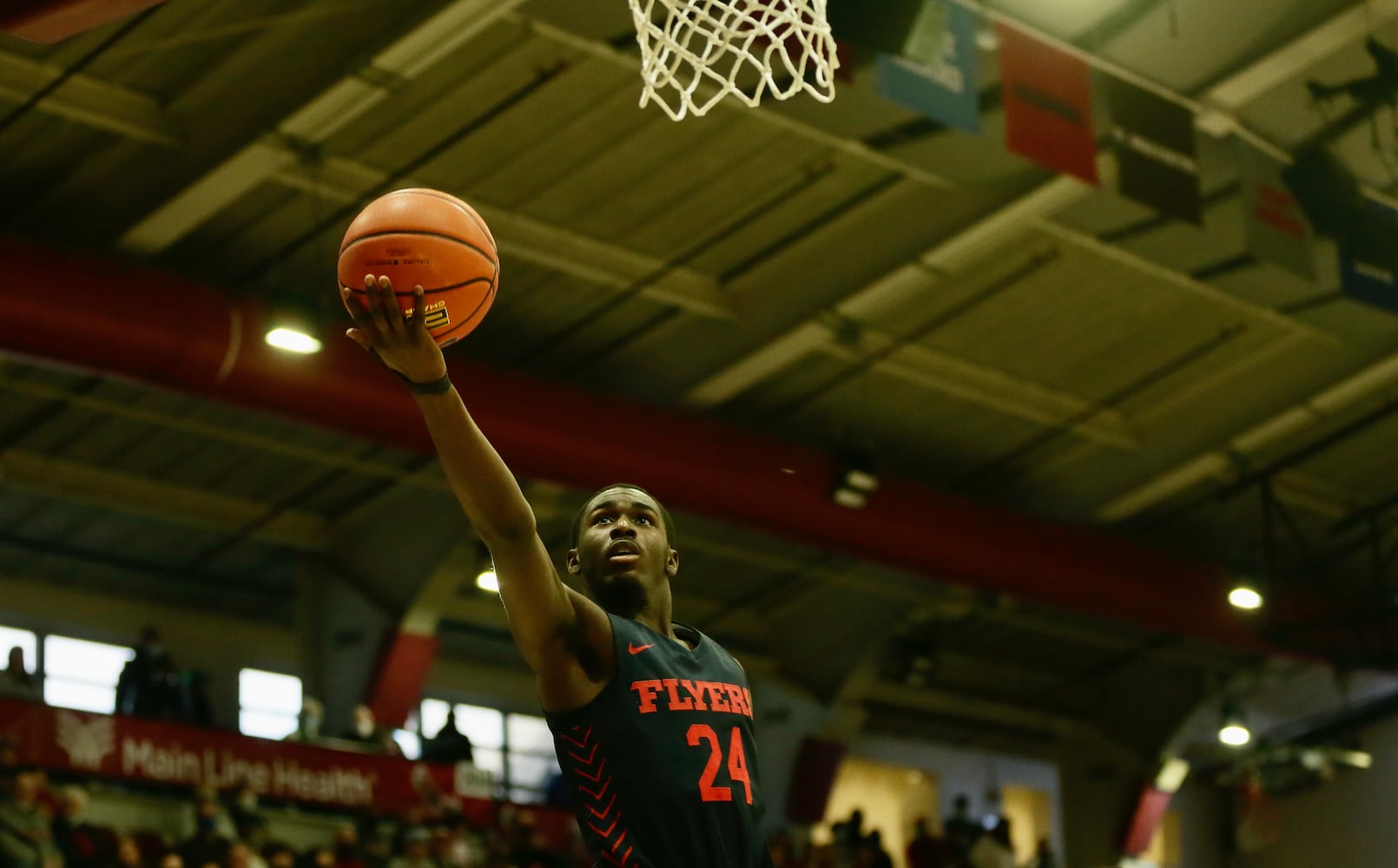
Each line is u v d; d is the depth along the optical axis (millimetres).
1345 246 16594
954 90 13781
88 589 22094
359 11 14164
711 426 19016
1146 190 15234
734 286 18875
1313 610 24516
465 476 3764
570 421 17938
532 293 18281
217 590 22906
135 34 14523
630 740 3924
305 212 16766
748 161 16844
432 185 16641
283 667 23453
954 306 19500
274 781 18359
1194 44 16328
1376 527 25266
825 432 21453
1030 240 18453
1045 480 23203
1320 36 16172
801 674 25500
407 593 21312
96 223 16125
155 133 15453
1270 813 29938
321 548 22328
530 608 3865
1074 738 29344
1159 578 22734
